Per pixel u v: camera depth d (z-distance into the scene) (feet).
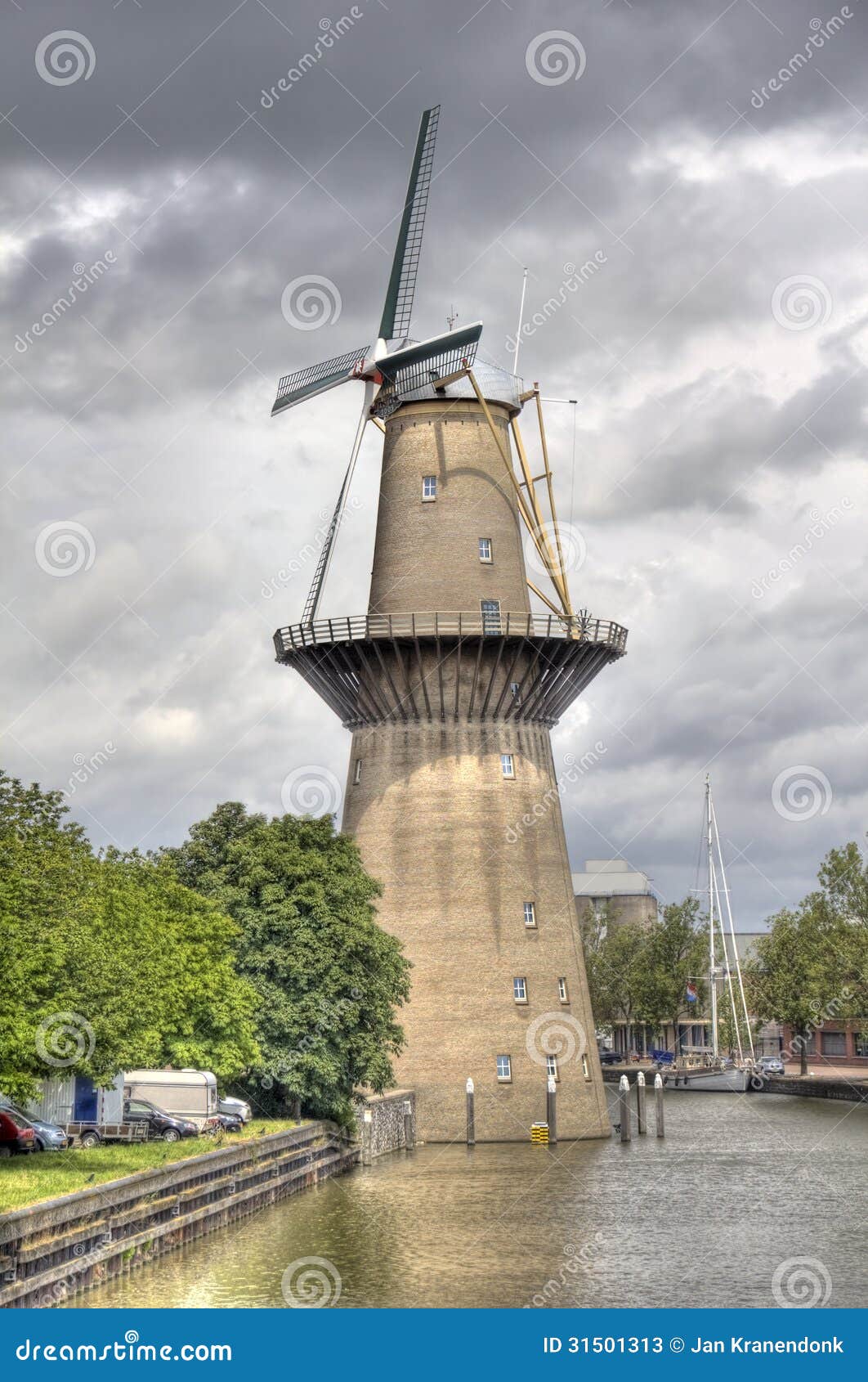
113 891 205.26
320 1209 204.74
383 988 243.81
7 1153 187.62
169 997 212.64
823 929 414.21
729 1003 509.35
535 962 282.56
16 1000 160.66
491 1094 277.64
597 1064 292.61
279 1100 249.75
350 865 249.14
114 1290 150.71
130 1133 212.02
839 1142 294.46
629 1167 253.24
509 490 290.15
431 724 285.64
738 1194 224.74
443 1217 200.44
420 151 286.46
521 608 287.69
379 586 289.33
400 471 289.53
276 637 292.81
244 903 239.91
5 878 175.73
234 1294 153.58
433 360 284.82
